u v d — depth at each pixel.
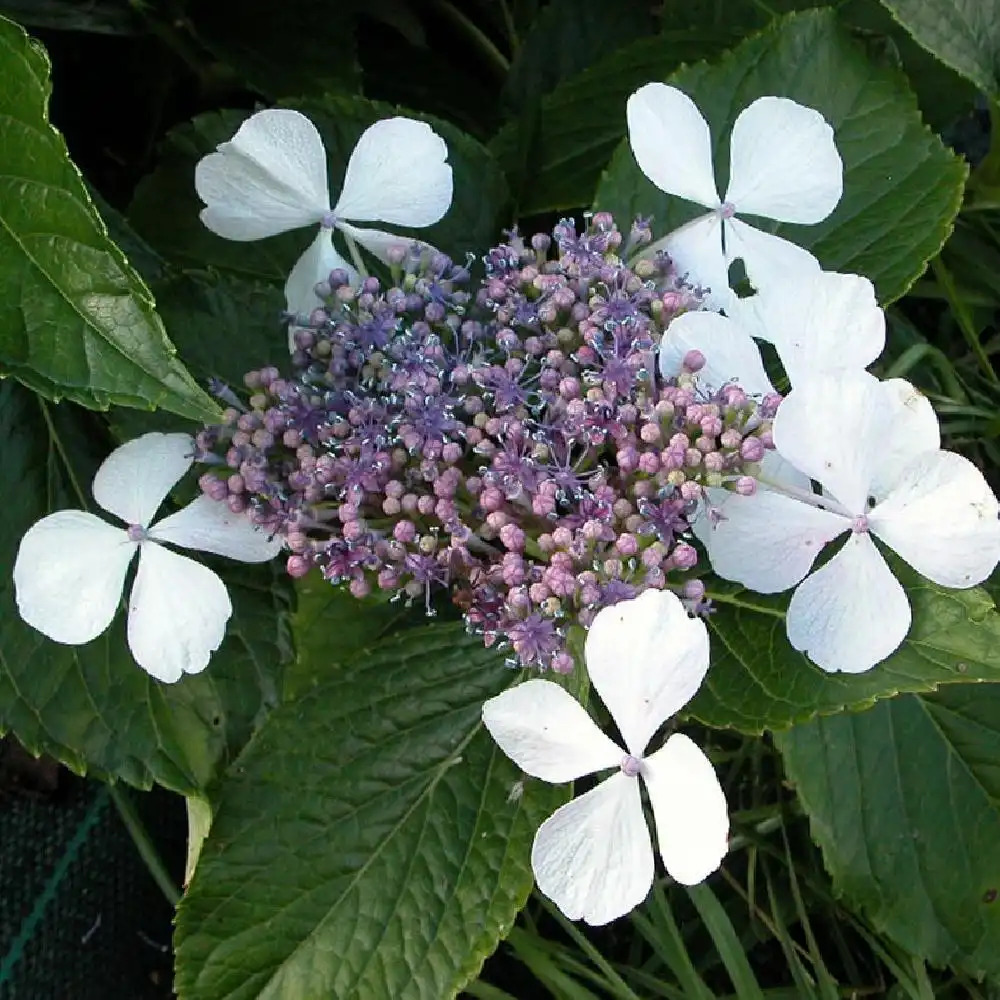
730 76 0.38
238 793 0.34
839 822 0.38
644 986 0.41
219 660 0.35
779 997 0.40
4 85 0.28
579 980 0.41
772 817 0.41
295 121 0.34
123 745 0.34
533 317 0.33
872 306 0.33
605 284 0.33
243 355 0.36
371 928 0.34
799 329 0.33
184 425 0.34
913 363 0.41
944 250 0.44
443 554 0.32
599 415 0.32
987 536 0.31
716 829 0.30
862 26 0.41
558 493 0.31
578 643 0.33
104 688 0.34
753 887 0.41
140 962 0.43
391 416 0.32
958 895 0.38
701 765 0.30
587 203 0.41
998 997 0.40
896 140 0.37
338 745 0.35
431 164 0.35
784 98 0.36
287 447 0.33
